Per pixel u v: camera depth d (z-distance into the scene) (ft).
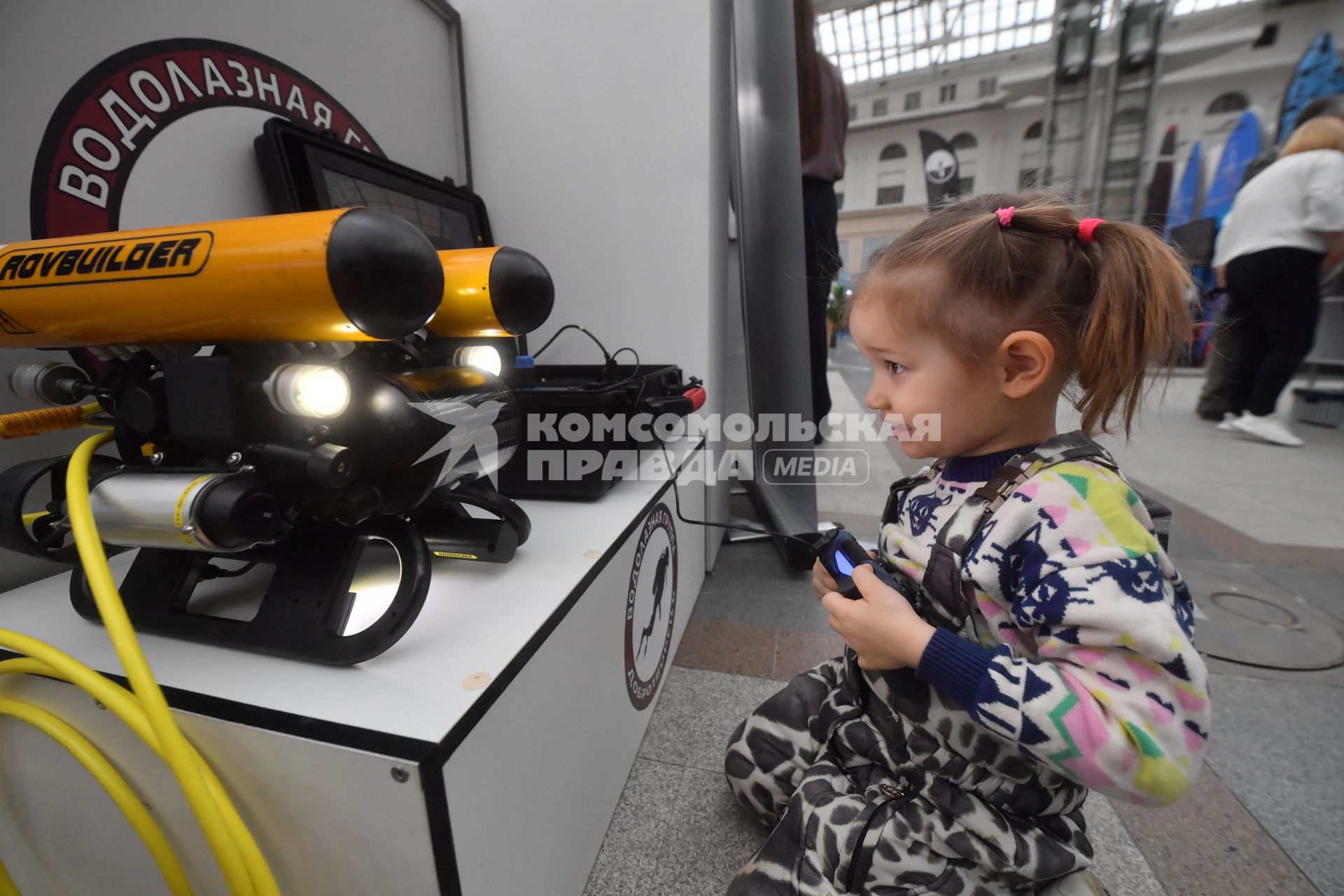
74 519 1.15
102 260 1.17
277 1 2.62
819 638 3.43
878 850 1.53
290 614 1.34
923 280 1.43
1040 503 1.36
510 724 1.30
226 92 2.42
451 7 3.76
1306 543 4.73
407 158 3.51
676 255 3.81
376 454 1.32
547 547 1.95
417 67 3.54
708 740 2.59
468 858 1.15
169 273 1.10
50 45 1.86
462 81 3.91
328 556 1.38
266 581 1.77
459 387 1.56
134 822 1.28
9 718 1.42
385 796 1.06
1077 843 1.62
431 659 1.30
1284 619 3.60
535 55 3.79
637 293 3.94
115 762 1.34
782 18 3.66
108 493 1.19
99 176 2.02
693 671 3.10
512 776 1.32
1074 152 18.99
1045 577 1.30
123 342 1.30
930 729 1.59
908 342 1.48
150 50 2.14
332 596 1.33
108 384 1.37
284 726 1.10
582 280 4.03
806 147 5.31
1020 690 1.25
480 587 1.65
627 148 3.75
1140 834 2.13
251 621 1.38
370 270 0.99
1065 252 1.37
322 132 2.85
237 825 1.10
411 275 1.06
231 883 1.07
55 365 1.50
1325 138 7.30
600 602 1.89
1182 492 6.04
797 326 4.16
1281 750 2.53
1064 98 18.85
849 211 24.11
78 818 1.46
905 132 22.58
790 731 2.06
